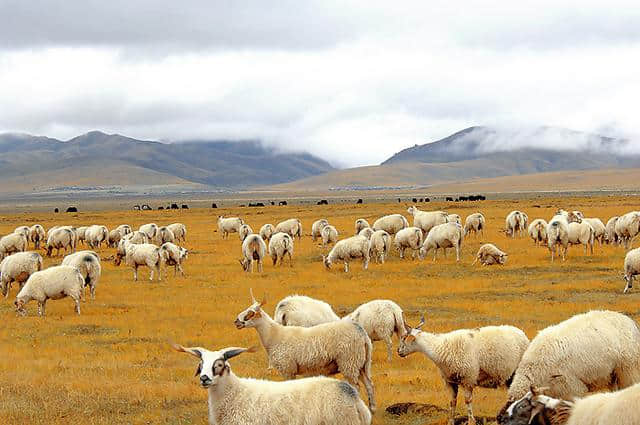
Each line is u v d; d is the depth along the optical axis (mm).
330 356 13758
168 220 86500
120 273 38469
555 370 12070
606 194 168250
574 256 39406
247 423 10539
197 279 35562
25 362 19281
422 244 40906
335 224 69000
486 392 16000
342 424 10500
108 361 19531
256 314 13898
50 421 13703
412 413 13984
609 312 12414
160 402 15117
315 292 30203
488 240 49219
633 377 12008
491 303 26812
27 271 30250
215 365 10609
